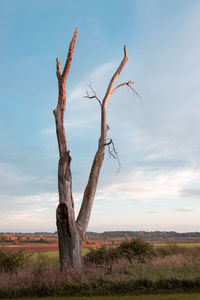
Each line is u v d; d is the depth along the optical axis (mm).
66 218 14031
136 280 11094
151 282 10945
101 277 11695
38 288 10906
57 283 11211
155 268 14523
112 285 10977
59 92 15703
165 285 10852
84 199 15234
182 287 10734
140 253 20500
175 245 26172
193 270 13336
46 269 13227
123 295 10344
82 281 11391
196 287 10656
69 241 14016
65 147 15156
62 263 13828
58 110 15492
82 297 10133
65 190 14375
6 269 14938
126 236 22734
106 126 16359
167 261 17828
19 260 15953
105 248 21000
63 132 15312
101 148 15930
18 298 10430
